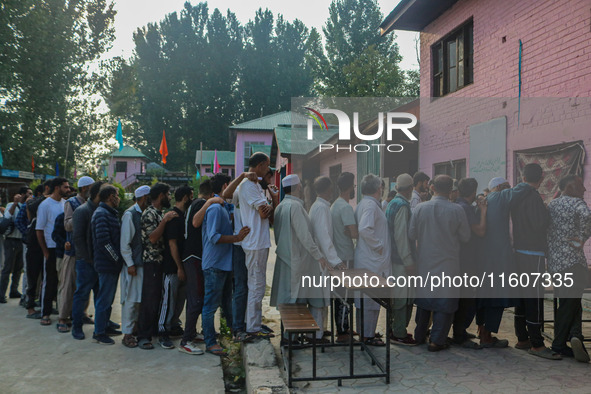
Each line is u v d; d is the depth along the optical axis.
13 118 20.58
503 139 5.84
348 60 35.31
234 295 4.48
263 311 5.75
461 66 7.86
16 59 21.44
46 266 5.28
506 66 6.50
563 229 3.91
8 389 3.43
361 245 4.11
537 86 5.88
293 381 3.38
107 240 4.46
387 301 3.47
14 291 6.76
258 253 4.23
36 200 5.65
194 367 3.97
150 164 59.00
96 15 26.59
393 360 3.97
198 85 60.75
